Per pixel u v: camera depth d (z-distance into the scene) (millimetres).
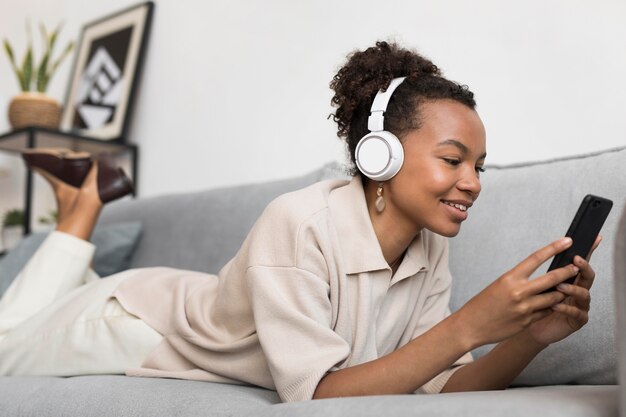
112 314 1413
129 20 3148
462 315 896
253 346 1107
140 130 3061
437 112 1012
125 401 1023
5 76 3811
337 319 1059
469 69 1997
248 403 950
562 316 965
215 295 1266
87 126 3217
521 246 1326
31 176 2941
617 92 1707
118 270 2133
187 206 2076
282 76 2531
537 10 1863
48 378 1304
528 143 1865
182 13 2932
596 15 1753
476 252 1384
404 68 1068
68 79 3469
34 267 1719
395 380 915
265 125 2574
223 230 1932
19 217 3432
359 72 1090
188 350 1223
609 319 1137
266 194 1888
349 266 1068
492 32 1953
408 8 2154
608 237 1198
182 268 1998
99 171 1846
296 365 955
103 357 1393
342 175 1708
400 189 1032
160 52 3008
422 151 1010
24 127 2945
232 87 2709
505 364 1062
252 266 1037
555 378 1195
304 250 1020
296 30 2494
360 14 2289
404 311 1165
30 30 3744
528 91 1871
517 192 1387
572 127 1783
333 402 799
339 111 1136
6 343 1505
